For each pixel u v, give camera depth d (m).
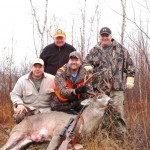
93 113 3.56
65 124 3.51
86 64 3.87
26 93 3.93
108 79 3.79
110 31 3.83
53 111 3.70
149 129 3.42
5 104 5.00
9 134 3.84
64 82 3.73
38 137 3.55
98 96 3.58
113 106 3.73
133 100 3.86
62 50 4.46
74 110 3.84
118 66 3.80
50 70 4.45
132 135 3.59
